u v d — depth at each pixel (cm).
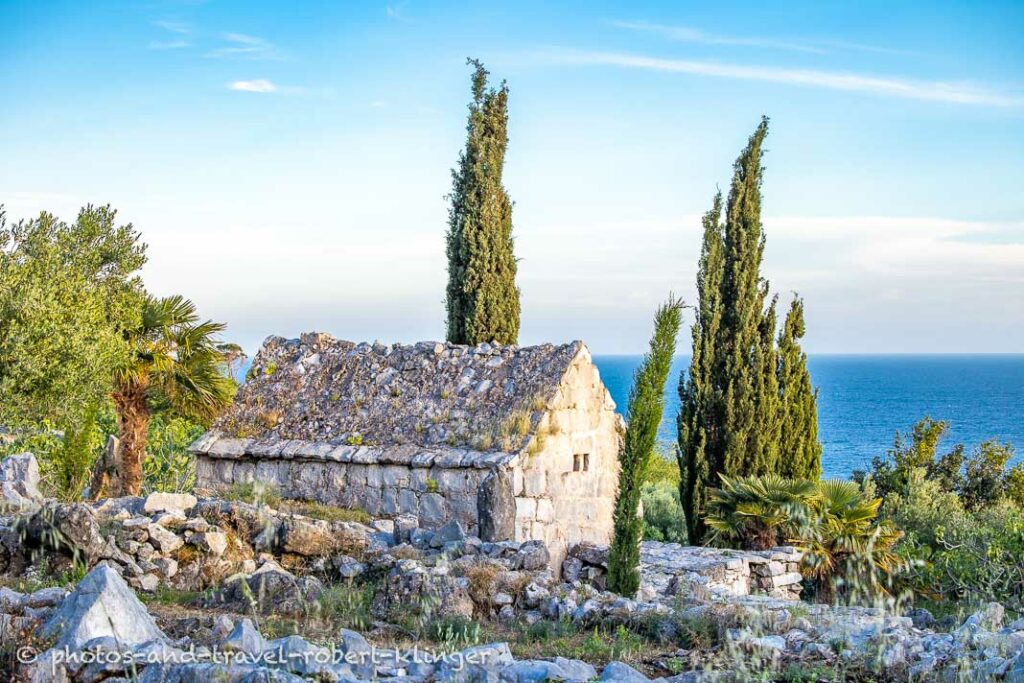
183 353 2800
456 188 3067
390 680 873
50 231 3022
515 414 2064
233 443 2230
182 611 1227
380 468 2073
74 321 2539
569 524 2127
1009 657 964
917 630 1227
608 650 1136
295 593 1258
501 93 3066
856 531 2238
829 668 998
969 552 2338
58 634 898
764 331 2922
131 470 2733
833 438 11606
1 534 1377
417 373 2320
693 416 2886
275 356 2503
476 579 1341
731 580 2155
